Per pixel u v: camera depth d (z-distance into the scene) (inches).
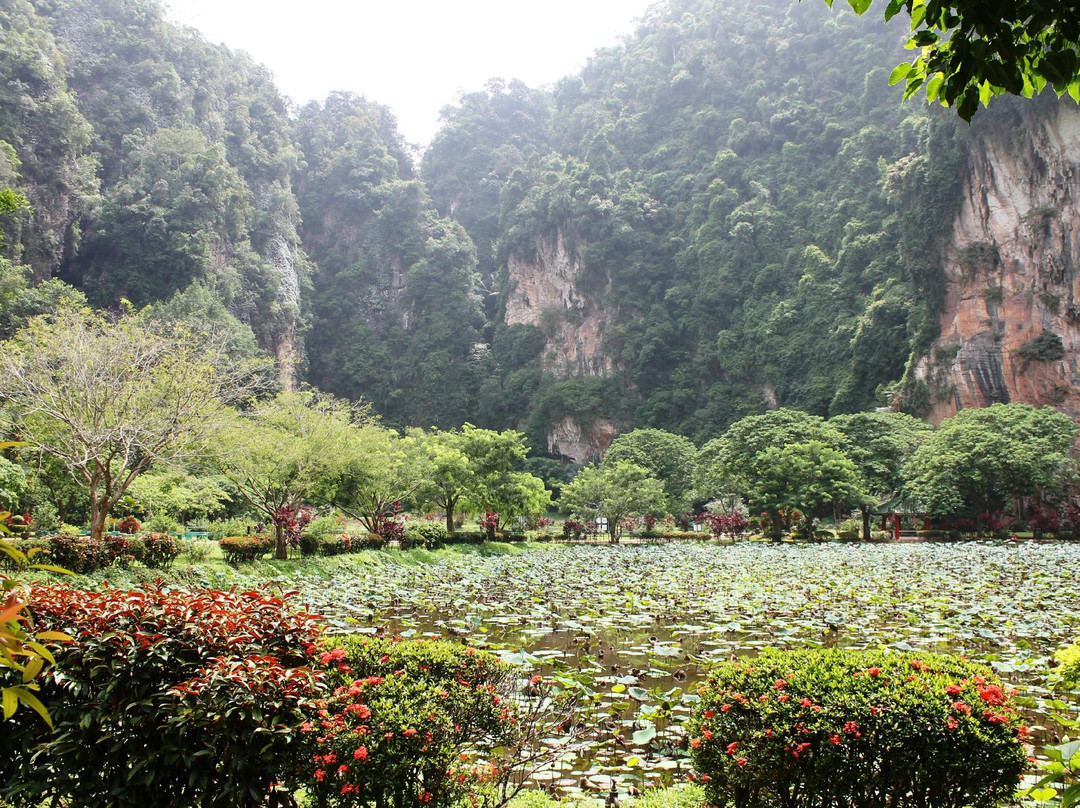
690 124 3238.2
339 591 570.6
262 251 2945.4
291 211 3243.1
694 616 474.0
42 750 124.2
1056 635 394.9
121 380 557.9
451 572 775.1
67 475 818.2
